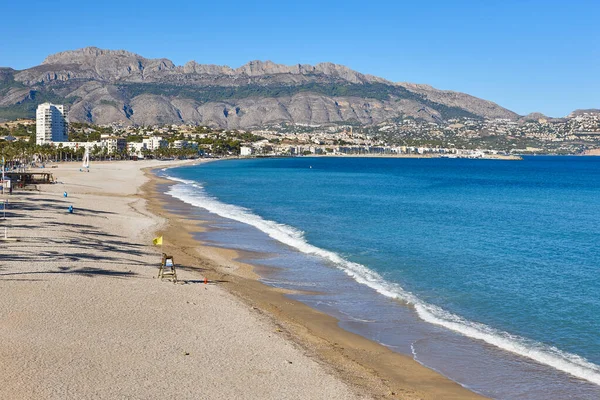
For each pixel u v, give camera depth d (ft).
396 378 69.21
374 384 66.64
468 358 76.43
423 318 93.20
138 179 449.48
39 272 106.73
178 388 61.52
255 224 195.00
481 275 124.06
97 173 505.66
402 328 88.28
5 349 68.69
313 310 96.89
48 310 84.58
